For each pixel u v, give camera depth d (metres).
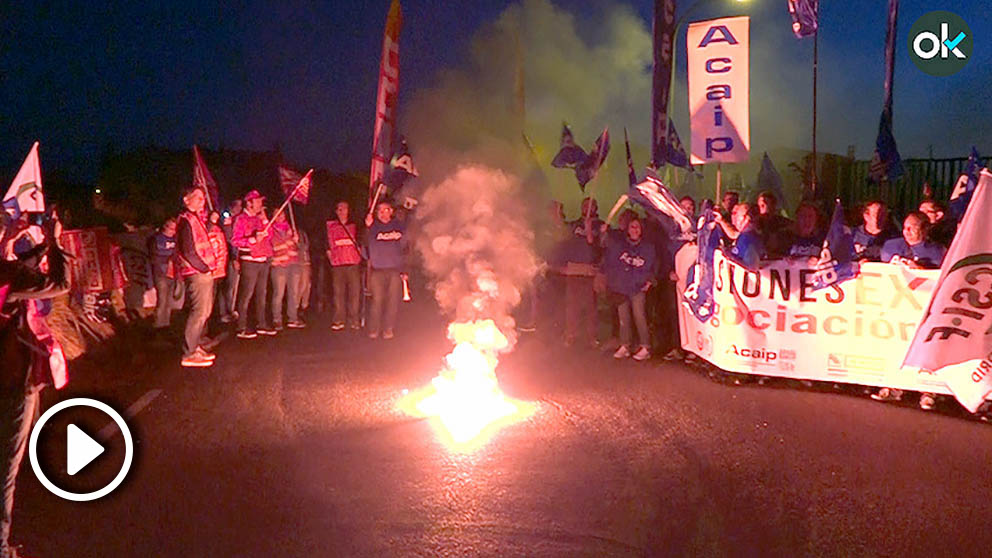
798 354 9.50
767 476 6.50
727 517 5.67
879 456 7.03
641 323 11.32
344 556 5.00
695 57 10.76
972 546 5.24
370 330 13.00
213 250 10.70
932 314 8.28
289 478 6.39
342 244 13.61
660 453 7.09
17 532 5.32
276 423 7.94
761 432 7.73
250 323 14.49
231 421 7.98
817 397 9.11
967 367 8.13
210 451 7.04
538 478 6.45
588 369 10.64
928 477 6.50
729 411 8.49
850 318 9.20
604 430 7.79
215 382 9.66
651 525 5.52
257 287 13.27
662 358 11.41
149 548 5.10
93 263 11.80
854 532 5.44
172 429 7.67
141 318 13.83
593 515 5.69
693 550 5.13
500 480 6.39
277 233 13.43
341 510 5.75
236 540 5.23
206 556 4.99
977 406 8.06
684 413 8.40
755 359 9.72
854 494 6.12
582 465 6.76
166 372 10.19
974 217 7.98
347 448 7.18
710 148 10.74
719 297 9.94
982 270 7.99
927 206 9.70
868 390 9.34
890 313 8.98
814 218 9.84
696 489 6.21
